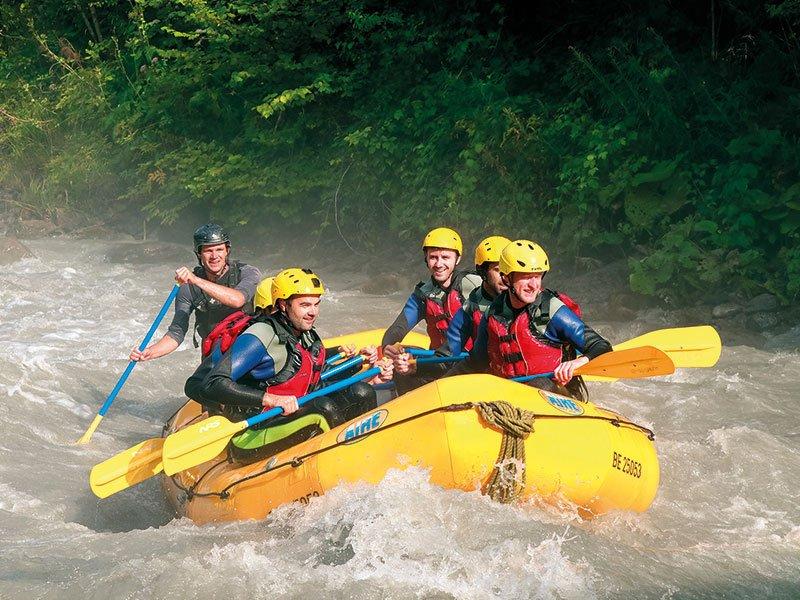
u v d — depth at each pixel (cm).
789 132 992
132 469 479
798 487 501
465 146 1191
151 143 1552
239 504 444
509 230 1094
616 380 715
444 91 1234
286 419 472
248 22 1545
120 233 1552
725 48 1173
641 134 1012
